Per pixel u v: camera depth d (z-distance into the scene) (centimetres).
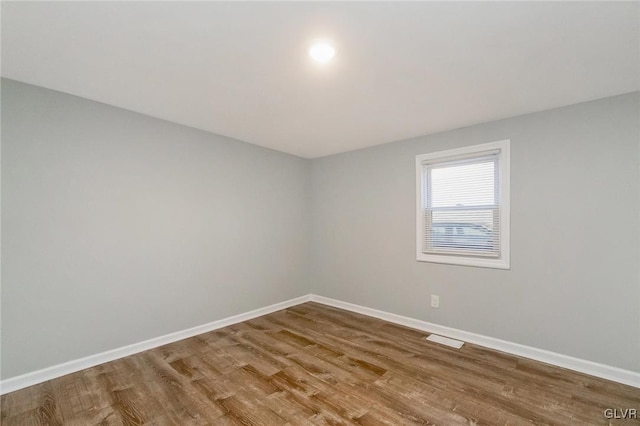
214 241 335
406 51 169
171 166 299
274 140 359
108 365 247
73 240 239
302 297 442
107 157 257
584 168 235
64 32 154
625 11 134
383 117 277
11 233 212
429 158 325
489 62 181
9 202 212
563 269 244
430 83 208
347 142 362
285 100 240
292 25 147
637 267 215
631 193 218
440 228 321
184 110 265
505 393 205
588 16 138
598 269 229
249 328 335
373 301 375
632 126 217
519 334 264
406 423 176
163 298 291
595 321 230
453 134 308
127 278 268
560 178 246
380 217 369
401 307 347
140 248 276
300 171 443
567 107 243
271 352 272
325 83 210
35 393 206
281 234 412
